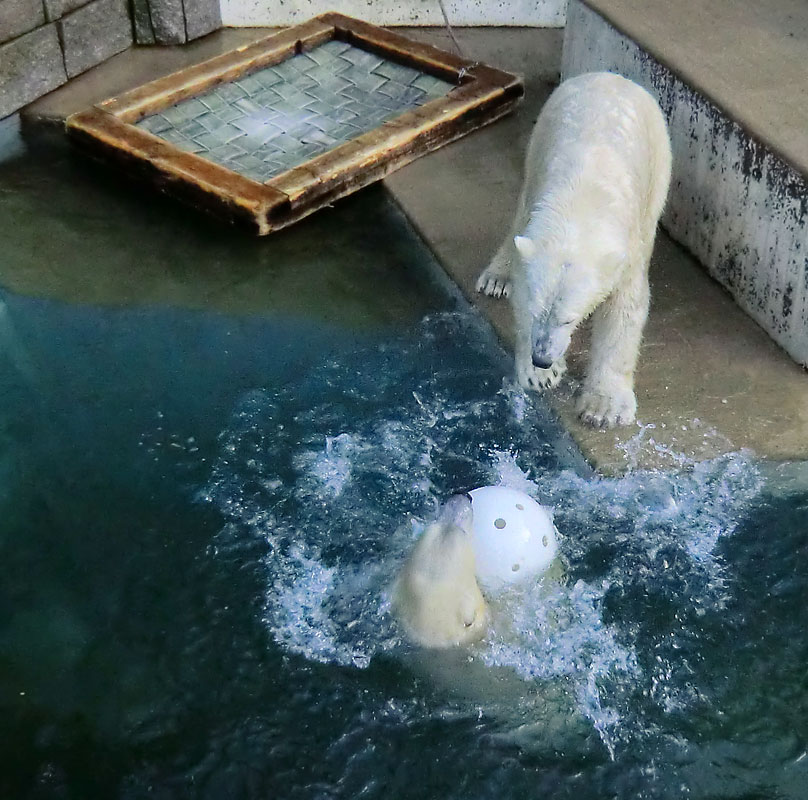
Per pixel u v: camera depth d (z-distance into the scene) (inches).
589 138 135.9
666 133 151.0
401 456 145.6
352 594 126.5
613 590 127.1
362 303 172.9
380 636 120.3
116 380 157.9
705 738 113.3
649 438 144.8
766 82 167.2
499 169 199.9
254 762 111.4
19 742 112.9
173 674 119.5
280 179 186.4
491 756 111.9
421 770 110.8
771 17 187.8
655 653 120.9
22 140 211.3
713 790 109.1
